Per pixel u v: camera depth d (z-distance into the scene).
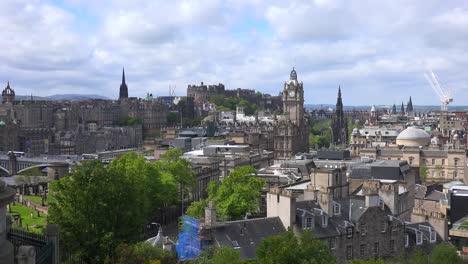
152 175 146.25
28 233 55.56
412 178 157.12
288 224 97.69
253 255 90.62
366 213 104.25
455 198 130.50
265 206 143.75
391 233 107.31
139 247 76.62
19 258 44.53
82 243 78.56
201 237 90.56
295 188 131.75
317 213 101.69
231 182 134.25
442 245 92.69
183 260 87.88
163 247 94.25
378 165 153.12
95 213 80.12
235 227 94.25
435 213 119.81
